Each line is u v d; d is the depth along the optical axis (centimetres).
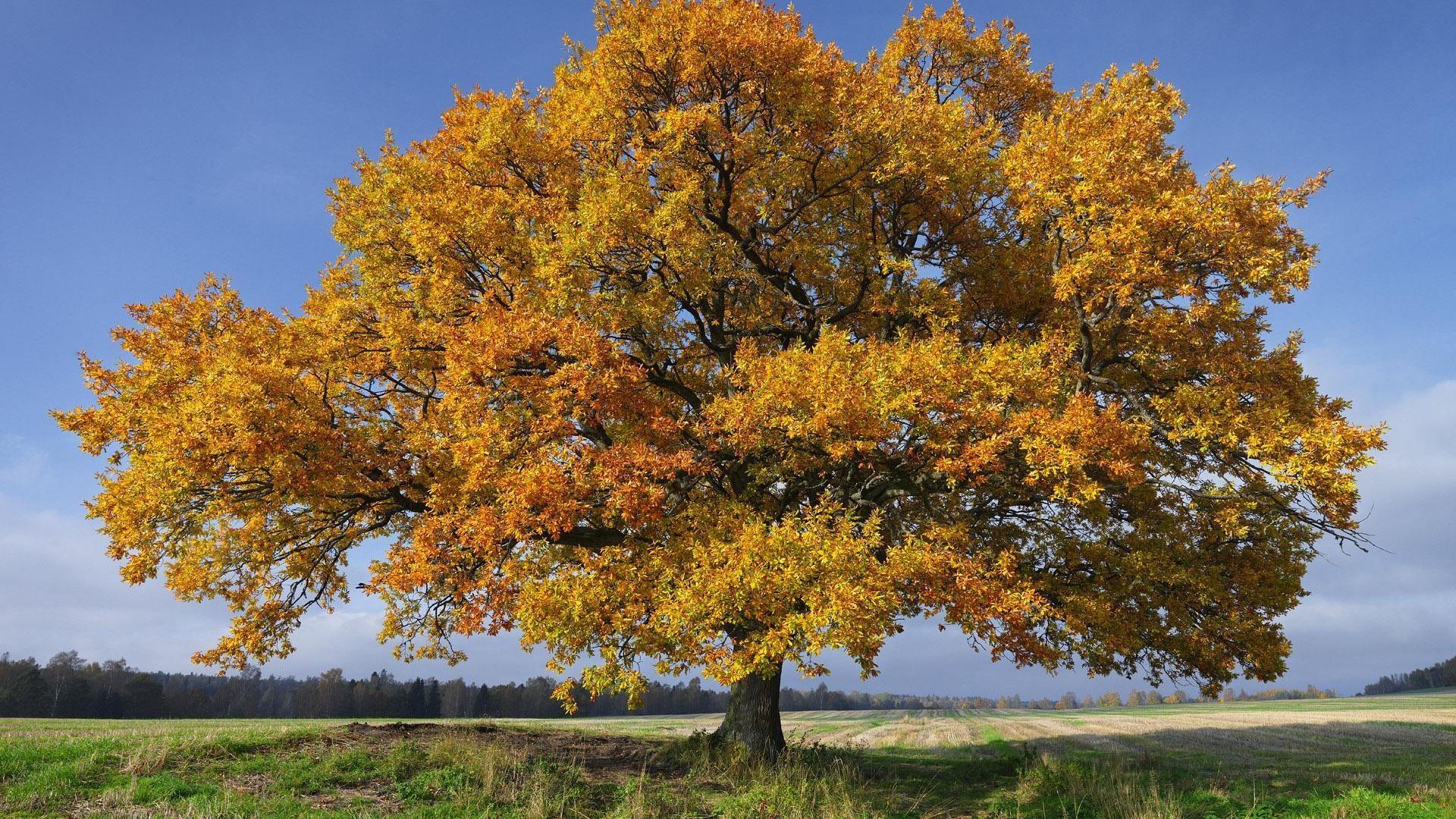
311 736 1428
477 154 1636
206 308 1560
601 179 1503
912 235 1828
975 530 1581
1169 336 1399
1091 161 1245
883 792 1491
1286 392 1355
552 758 1506
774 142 1655
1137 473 1191
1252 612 1488
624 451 1332
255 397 1278
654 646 1217
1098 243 1227
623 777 1420
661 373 1708
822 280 1875
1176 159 1410
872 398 1179
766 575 1122
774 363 1270
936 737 3123
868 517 1469
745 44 1512
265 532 1549
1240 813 1191
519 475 1248
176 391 1429
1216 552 1538
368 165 1738
